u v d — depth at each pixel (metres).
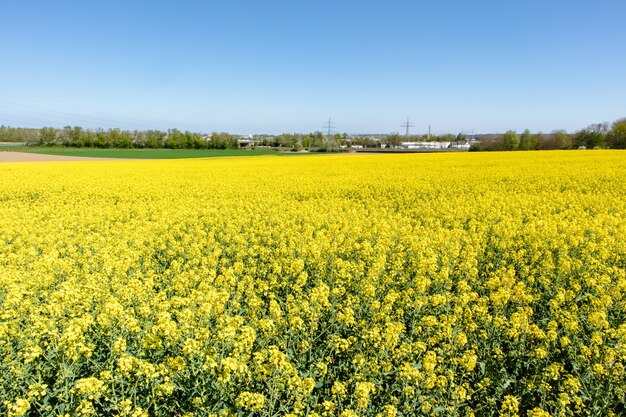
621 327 5.63
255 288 8.60
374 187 22.30
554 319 6.56
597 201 16.42
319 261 9.11
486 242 11.25
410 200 18.75
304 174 30.64
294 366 5.56
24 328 6.30
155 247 11.48
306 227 13.07
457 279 8.84
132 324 5.65
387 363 5.23
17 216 16.14
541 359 5.71
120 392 4.88
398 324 6.01
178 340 5.60
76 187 24.50
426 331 6.27
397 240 11.61
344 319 6.30
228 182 26.41
